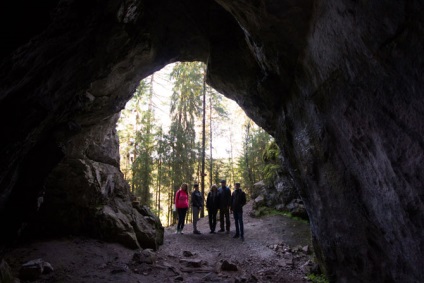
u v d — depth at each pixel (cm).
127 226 775
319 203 535
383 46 251
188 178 1920
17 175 459
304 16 398
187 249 850
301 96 519
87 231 732
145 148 1767
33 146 481
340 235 462
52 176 735
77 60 434
